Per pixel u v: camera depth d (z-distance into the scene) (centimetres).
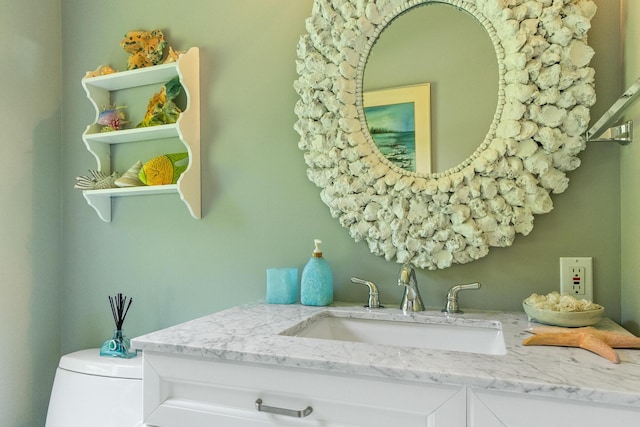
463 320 112
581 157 116
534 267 119
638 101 98
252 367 85
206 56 159
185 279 161
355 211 133
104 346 159
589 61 111
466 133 123
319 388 81
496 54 121
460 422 72
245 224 152
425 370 73
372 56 134
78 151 184
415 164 128
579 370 72
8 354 165
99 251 177
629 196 106
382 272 134
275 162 148
